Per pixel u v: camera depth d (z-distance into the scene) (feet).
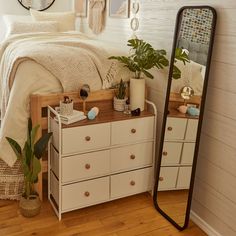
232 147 6.19
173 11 7.48
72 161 7.11
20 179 7.79
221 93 6.30
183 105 7.07
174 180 7.43
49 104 7.47
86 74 7.91
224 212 6.54
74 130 6.95
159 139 8.40
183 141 7.13
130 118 7.57
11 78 7.80
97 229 7.06
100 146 7.36
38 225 7.07
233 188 6.26
